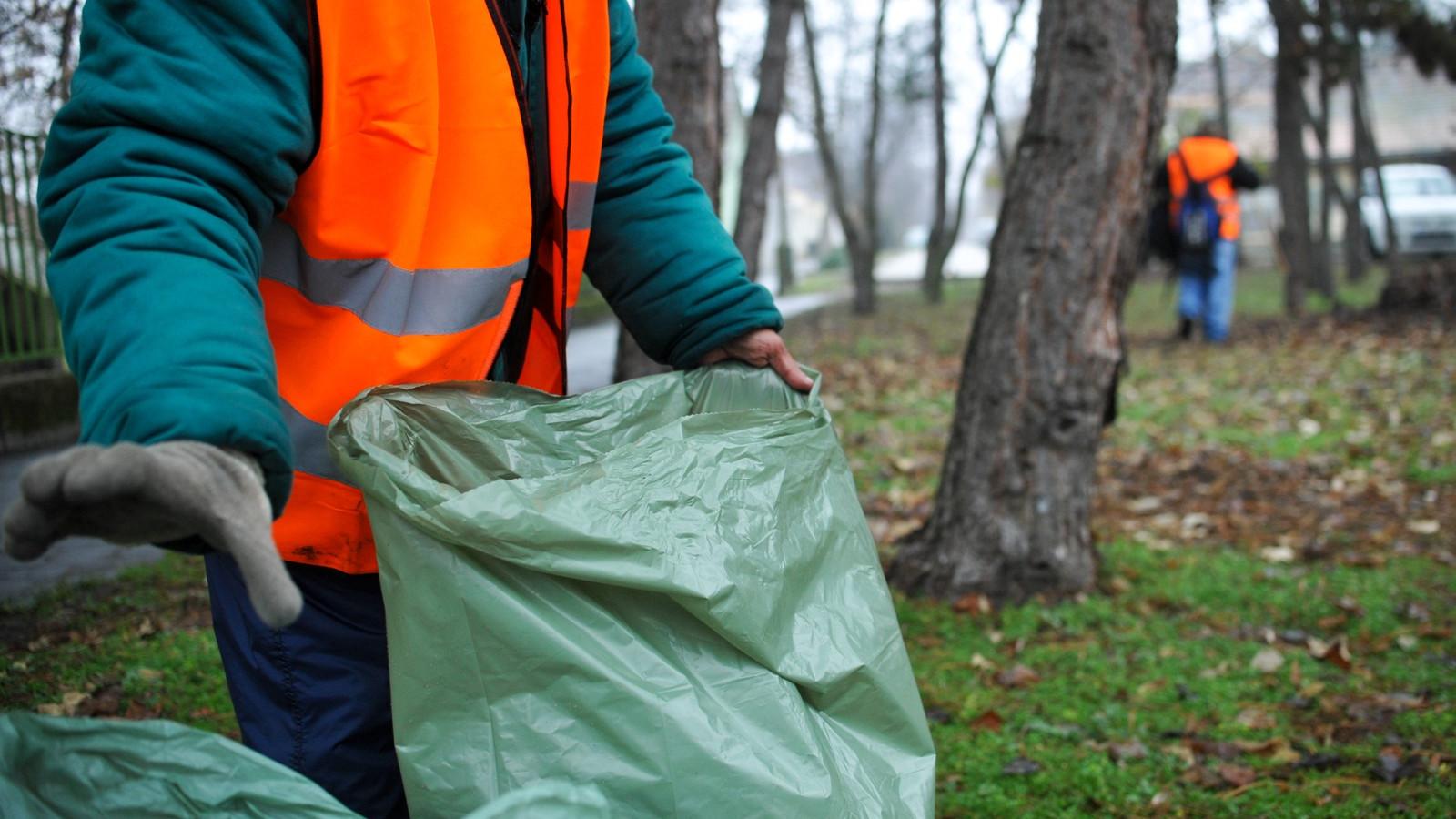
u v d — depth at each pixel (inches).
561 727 56.3
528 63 69.2
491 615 56.2
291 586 42.3
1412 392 352.2
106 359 46.8
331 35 58.6
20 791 49.3
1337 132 1368.1
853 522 66.4
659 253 74.7
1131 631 169.5
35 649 136.5
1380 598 183.8
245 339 48.4
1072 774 124.4
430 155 62.1
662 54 196.4
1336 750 131.1
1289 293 598.2
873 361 479.2
